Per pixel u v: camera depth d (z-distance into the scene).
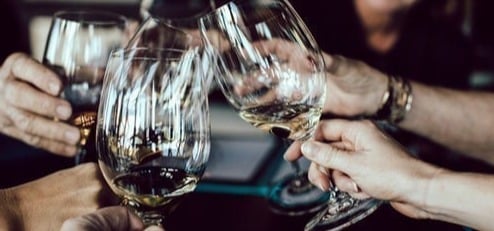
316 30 1.59
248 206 0.94
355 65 1.10
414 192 0.81
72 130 0.92
